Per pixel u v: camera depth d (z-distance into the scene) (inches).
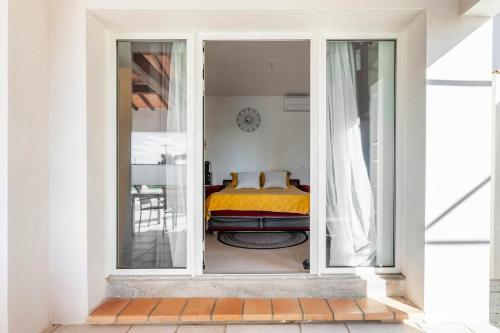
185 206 90.1
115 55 89.0
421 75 79.9
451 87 78.0
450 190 78.5
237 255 116.3
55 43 77.7
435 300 78.7
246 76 186.5
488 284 78.7
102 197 86.0
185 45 90.2
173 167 90.7
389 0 77.5
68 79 77.7
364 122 90.8
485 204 78.4
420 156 80.4
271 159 238.1
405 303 83.4
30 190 70.7
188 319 77.5
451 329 75.9
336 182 90.4
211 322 78.2
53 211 77.6
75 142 77.9
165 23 84.4
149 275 89.0
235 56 152.6
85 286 78.0
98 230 83.7
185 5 77.7
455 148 78.4
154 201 91.0
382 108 91.0
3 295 63.3
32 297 71.2
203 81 90.5
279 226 158.2
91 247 80.1
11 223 64.7
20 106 67.6
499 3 71.3
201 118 89.9
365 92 90.8
